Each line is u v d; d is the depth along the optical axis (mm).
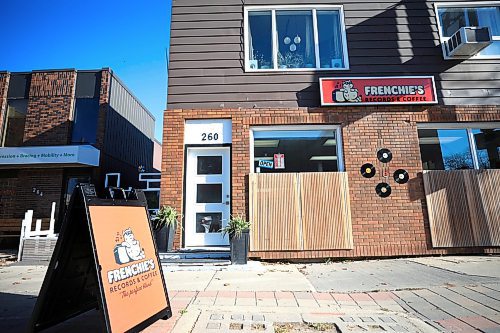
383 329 2988
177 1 7574
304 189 6609
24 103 12312
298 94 7141
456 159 7055
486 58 7414
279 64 7445
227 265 5652
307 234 6445
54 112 11914
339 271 5422
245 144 6859
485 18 7820
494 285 4312
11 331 3016
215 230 6754
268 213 6504
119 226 2941
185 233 6695
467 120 7043
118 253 2791
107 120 12062
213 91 7121
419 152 6895
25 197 11102
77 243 2869
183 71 7215
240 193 6652
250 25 7656
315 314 3367
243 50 7359
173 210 6355
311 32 7672
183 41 7367
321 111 7012
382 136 6934
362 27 7520
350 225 6512
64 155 9930
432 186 6707
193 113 6996
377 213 6602
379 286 4422
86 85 12344
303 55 7531
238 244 5785
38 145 11648
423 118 7023
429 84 7082
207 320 3158
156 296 3064
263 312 3412
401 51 7391
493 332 2936
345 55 7371
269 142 7055
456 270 5203
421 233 6570
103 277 2559
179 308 3516
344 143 6879
